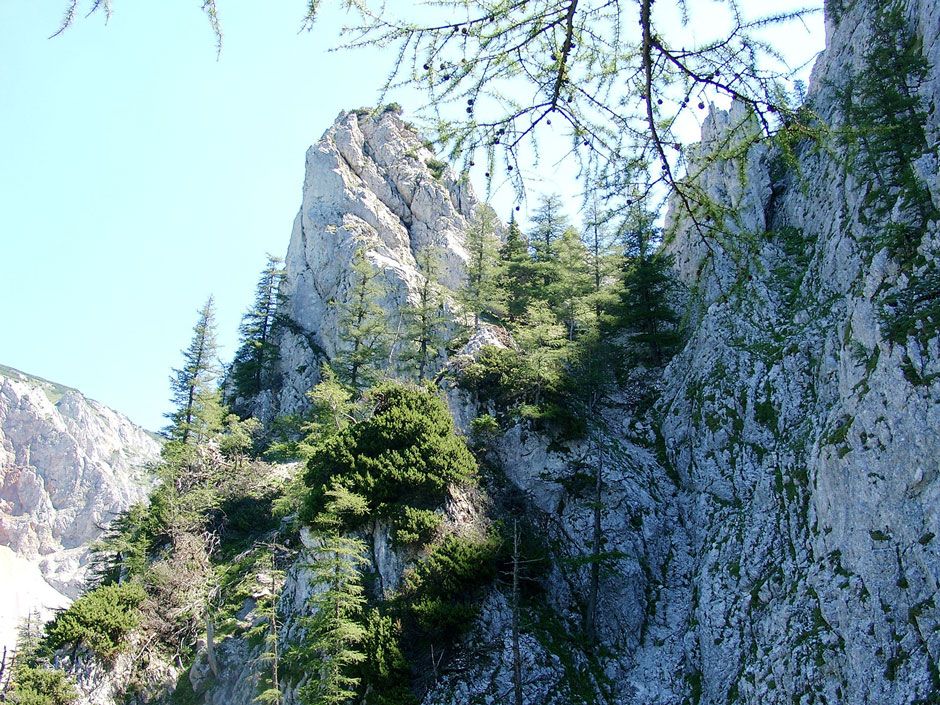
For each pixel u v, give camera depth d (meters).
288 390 61.88
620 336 49.44
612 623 30.94
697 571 32.09
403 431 35.28
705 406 38.22
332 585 26.80
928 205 27.59
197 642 34.44
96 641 33.22
